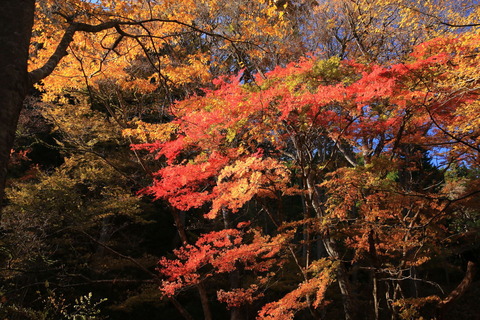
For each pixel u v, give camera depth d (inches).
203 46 479.5
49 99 386.6
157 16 367.2
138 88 415.5
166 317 551.2
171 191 321.1
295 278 538.6
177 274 316.8
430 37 394.0
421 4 371.2
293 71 296.4
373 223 303.7
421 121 322.0
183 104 307.1
